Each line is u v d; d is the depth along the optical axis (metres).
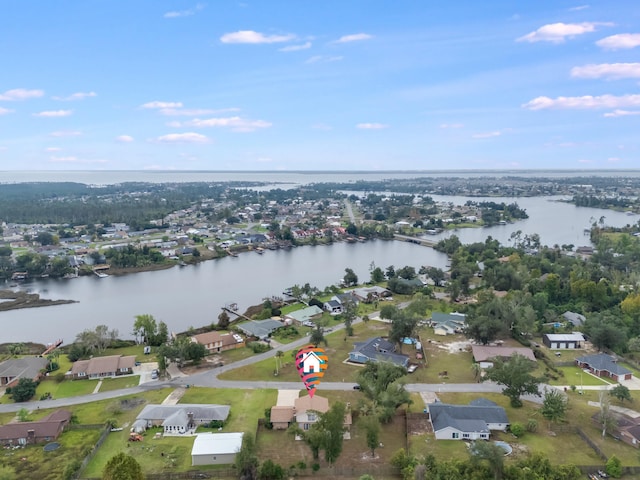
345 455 89.62
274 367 131.00
